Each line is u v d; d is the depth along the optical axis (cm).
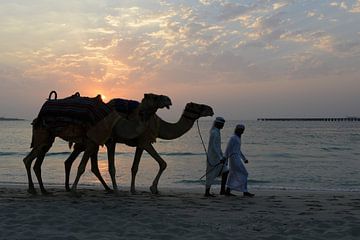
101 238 595
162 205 871
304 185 1780
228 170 1063
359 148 4491
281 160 3141
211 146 1035
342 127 14488
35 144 998
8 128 13062
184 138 7288
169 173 2197
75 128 948
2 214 751
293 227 671
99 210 793
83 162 969
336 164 2816
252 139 6450
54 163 2633
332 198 1071
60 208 803
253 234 627
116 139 1035
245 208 856
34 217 721
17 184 1509
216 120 1041
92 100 969
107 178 1855
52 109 964
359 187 1705
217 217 752
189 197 1020
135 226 669
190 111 1055
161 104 970
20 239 589
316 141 5872
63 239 588
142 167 2478
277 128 13088
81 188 1303
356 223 688
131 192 1066
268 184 1819
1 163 2717
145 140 1039
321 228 664
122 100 1029
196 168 2477
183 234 627
